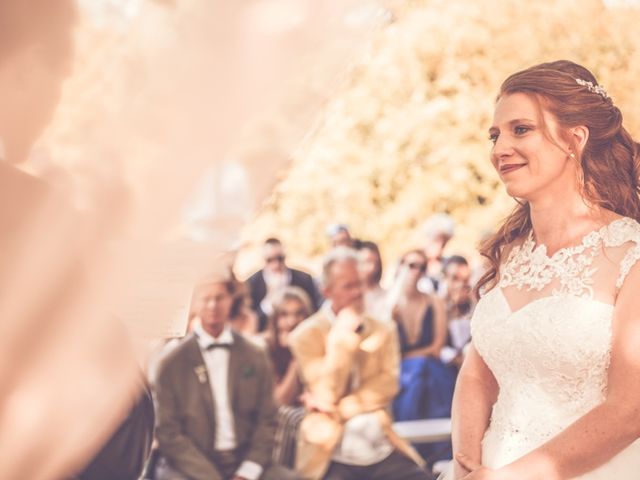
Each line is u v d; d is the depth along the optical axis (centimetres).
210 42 66
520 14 857
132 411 121
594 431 196
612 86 714
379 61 955
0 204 67
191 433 470
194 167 67
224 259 69
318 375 502
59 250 68
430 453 586
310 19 67
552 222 214
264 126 67
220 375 480
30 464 70
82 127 67
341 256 514
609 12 762
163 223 68
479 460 217
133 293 69
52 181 68
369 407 501
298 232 1016
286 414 530
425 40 932
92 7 66
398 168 1016
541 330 207
